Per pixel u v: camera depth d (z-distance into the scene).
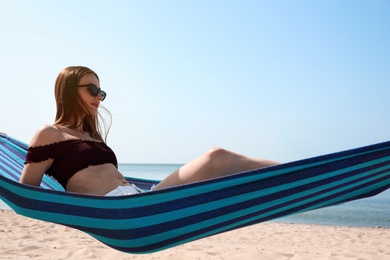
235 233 8.31
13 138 3.46
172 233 2.22
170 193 2.01
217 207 2.12
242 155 2.34
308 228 9.55
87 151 2.46
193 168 2.32
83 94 2.61
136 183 3.79
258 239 7.51
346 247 6.71
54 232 7.48
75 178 2.42
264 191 2.10
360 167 2.15
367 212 14.73
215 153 2.30
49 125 2.44
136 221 2.10
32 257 4.95
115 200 2.03
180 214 2.11
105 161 2.53
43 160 2.38
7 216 9.95
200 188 2.01
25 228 7.92
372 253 5.94
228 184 2.02
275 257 5.28
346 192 2.38
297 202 2.29
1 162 2.95
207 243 6.74
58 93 2.63
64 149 2.43
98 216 2.12
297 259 5.16
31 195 2.12
